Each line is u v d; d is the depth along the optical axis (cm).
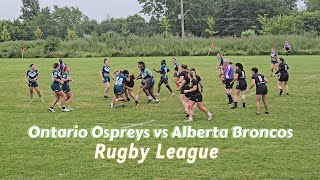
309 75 3098
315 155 1157
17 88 2611
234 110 1791
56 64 1800
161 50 5953
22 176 1027
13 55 6072
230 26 10475
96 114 1752
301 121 1570
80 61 4897
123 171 1056
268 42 5950
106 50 6044
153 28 10956
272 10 10450
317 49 5747
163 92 2378
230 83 1939
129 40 6234
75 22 11762
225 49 6028
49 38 6194
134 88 2553
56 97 1819
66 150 1240
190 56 5691
